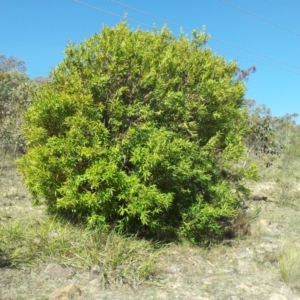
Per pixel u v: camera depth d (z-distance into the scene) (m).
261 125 13.57
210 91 5.96
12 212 6.88
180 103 5.85
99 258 4.88
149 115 5.68
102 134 5.47
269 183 12.03
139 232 5.91
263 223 7.65
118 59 5.61
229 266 5.43
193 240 5.95
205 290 4.57
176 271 5.04
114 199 5.49
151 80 5.65
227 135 6.44
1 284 4.23
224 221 7.09
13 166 11.45
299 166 14.16
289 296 4.61
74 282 4.46
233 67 7.02
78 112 5.47
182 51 6.36
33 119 5.79
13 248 5.01
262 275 5.18
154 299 4.24
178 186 5.89
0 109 12.35
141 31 6.45
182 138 5.99
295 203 9.84
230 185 6.72
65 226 5.64
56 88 5.99
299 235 7.18
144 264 4.84
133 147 5.54
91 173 5.26
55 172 5.59
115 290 4.37
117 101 5.57
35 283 4.35
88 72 5.68
